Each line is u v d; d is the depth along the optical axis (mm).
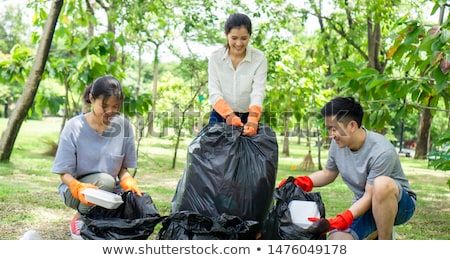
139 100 7855
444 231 4625
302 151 15539
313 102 9898
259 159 3053
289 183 3260
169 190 6480
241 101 3898
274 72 10086
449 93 4605
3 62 8367
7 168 7625
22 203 4988
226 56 3896
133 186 3273
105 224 2867
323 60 12484
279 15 11234
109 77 3221
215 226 2799
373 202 3045
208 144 3057
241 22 3693
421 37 4285
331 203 5883
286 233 2893
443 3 4172
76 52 8391
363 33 12766
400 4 11086
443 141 4316
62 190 3332
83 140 3271
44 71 8359
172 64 23703
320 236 2928
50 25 7836
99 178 3230
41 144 11641
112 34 8133
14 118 8188
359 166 3219
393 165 3158
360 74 4641
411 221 5066
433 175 10055
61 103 8883
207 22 10672
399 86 4512
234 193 2982
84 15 8914
